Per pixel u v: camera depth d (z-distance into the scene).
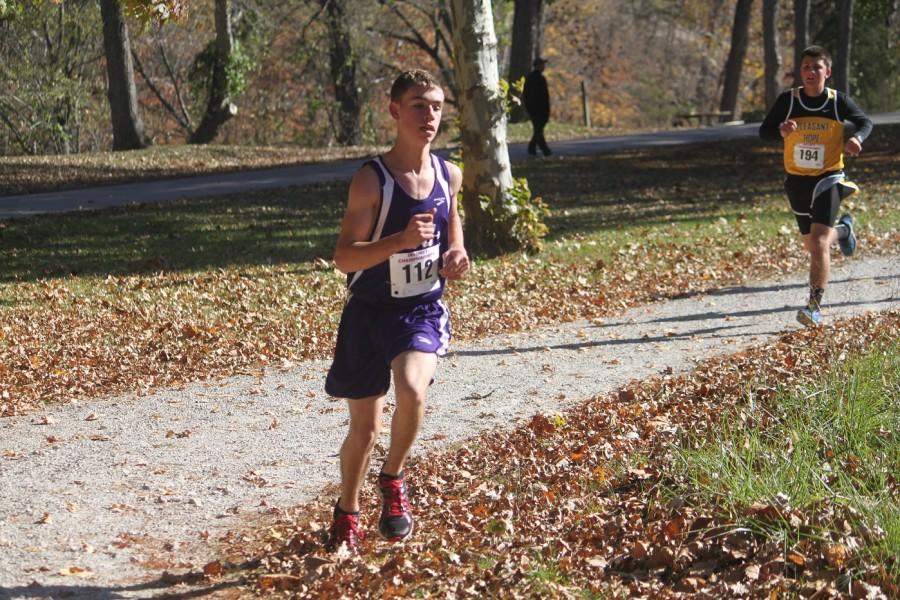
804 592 4.61
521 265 14.97
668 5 64.19
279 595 4.92
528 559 5.08
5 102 40.03
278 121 51.81
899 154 28.34
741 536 5.09
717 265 14.75
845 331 9.68
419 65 55.66
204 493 6.40
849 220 11.06
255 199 21.98
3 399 8.85
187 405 8.55
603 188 23.33
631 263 15.10
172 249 16.72
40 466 6.93
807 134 10.36
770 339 10.00
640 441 6.91
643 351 9.91
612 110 67.31
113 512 6.06
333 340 10.91
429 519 5.82
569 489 6.11
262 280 14.27
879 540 4.93
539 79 28.70
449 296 12.94
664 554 4.99
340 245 4.96
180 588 5.02
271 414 8.23
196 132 39.97
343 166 29.03
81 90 40.94
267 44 44.16
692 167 26.92
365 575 4.98
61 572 5.16
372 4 45.16
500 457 6.88
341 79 45.59
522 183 15.78
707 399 7.77
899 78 50.44
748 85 70.19
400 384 4.94
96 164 30.16
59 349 10.65
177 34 46.31
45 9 37.06
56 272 14.99
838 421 6.56
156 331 11.36
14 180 26.50
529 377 9.14
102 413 8.36
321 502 6.23
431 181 5.08
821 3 50.66
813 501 5.33
